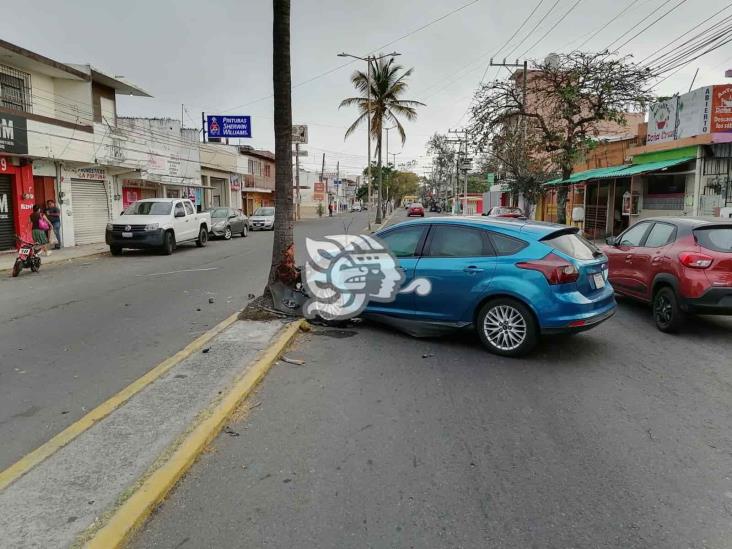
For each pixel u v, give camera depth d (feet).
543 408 15.70
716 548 9.49
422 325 22.39
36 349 21.68
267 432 14.01
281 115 26.05
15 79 62.80
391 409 15.55
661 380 18.21
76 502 10.33
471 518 10.31
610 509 10.64
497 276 20.44
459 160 204.23
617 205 74.84
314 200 259.80
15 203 59.77
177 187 107.86
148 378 17.31
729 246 23.17
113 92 82.84
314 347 21.79
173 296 33.40
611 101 64.03
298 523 10.12
